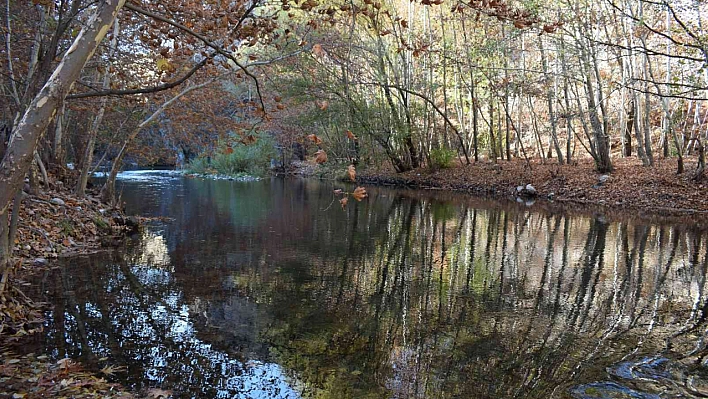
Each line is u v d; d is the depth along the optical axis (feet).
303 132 104.88
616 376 15.61
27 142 11.44
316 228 44.98
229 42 22.17
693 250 36.14
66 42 31.27
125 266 29.04
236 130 58.03
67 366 14.69
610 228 46.21
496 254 34.73
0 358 15.38
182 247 35.35
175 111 55.83
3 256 18.04
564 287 26.30
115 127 62.34
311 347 17.72
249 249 35.04
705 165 65.62
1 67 31.30
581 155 100.37
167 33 25.16
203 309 21.57
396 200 71.05
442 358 16.97
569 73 73.67
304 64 63.36
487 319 21.13
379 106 90.12
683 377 15.61
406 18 91.04
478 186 84.79
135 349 16.92
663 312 22.25
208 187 87.92
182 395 13.82
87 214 40.01
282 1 22.31
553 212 57.82
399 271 29.48
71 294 23.07
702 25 44.86
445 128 100.27
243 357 16.62
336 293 24.66
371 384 14.87
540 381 15.24
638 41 62.28
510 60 84.99
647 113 69.77
